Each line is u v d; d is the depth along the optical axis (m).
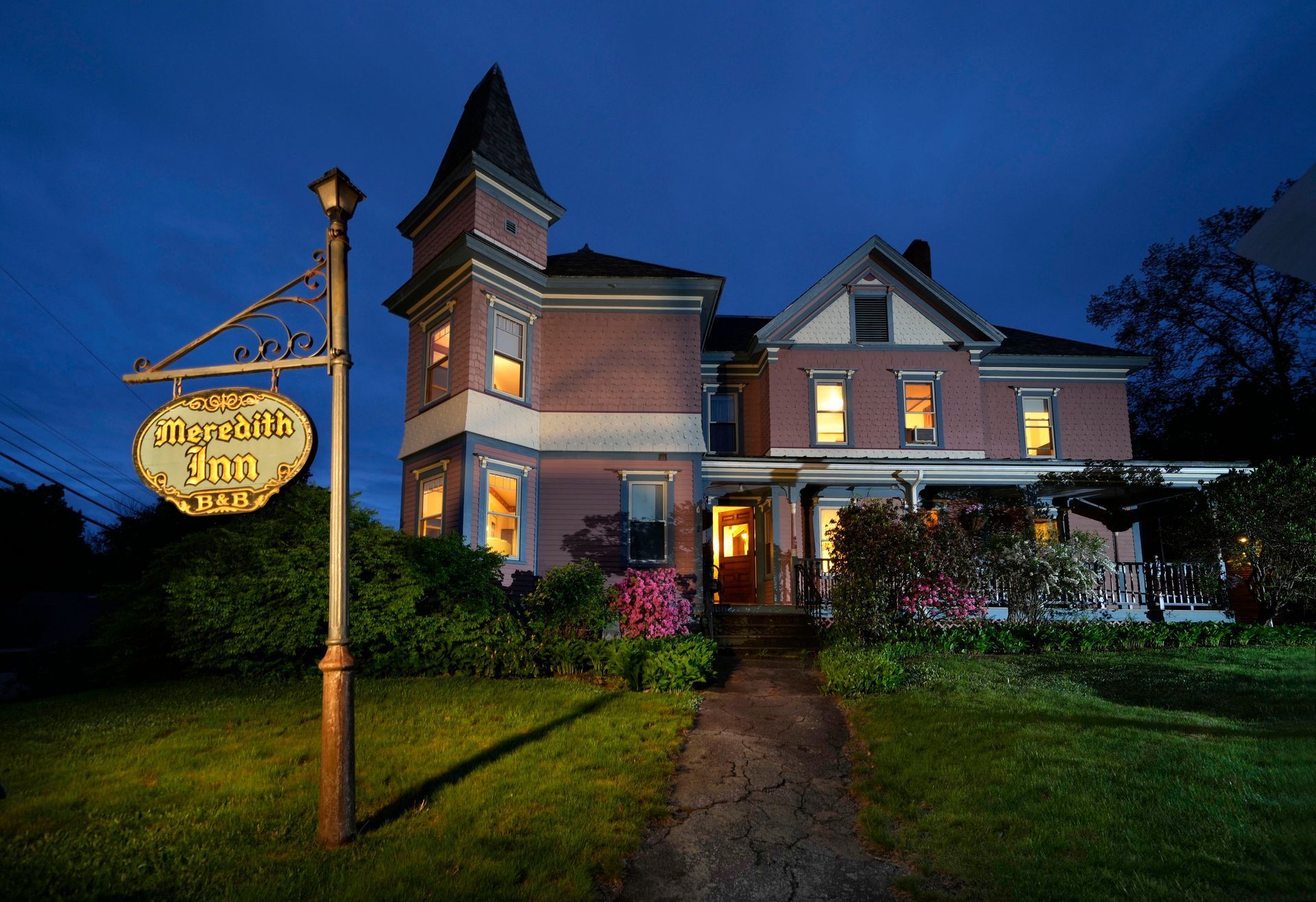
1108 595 16.39
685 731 7.85
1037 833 5.01
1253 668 10.49
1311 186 2.53
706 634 14.18
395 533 11.43
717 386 20.83
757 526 19.34
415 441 16.22
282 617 10.14
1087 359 21.03
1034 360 21.03
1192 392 29.59
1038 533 15.58
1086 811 5.25
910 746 7.01
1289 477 14.88
